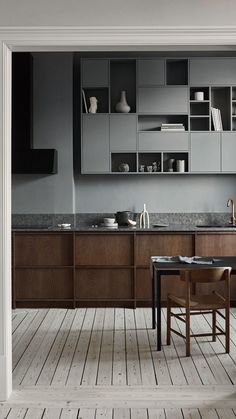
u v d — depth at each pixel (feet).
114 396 11.73
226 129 22.68
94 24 11.56
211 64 21.83
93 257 20.40
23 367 13.64
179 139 21.97
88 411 11.05
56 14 11.53
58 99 22.15
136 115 21.99
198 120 22.77
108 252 20.39
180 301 14.71
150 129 22.76
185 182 23.04
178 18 11.57
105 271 20.45
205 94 22.67
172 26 11.55
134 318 18.89
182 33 11.56
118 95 22.91
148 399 11.57
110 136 22.03
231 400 11.48
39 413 10.97
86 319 18.76
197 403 11.37
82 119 21.99
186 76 22.59
